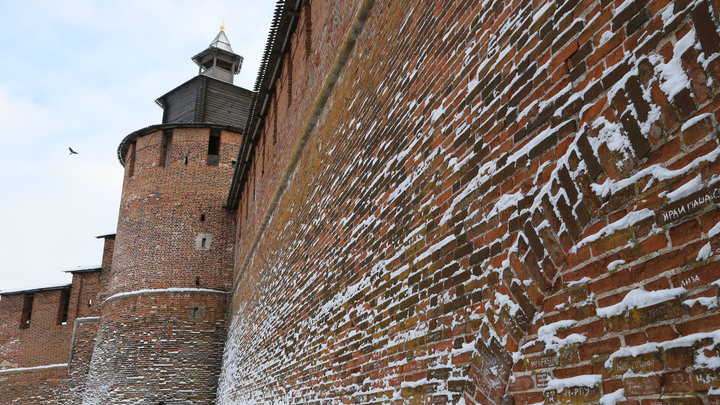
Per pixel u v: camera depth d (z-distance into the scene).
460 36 3.43
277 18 10.16
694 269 1.62
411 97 4.13
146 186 21.03
